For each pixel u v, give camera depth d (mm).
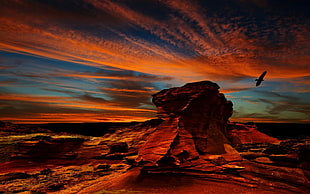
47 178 19297
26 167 24000
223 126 19656
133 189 11617
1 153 29266
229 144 16031
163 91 16922
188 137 14352
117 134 32875
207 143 14883
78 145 30531
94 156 27000
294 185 9914
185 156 13453
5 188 16688
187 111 15117
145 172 13547
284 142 15172
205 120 15805
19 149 28406
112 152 27000
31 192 15445
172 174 12703
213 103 16656
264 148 15516
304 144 12969
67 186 16734
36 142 28812
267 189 9891
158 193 10641
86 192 13484
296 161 11578
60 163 25469
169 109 15883
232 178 11320
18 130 45688
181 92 15945
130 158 15445
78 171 21641
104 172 20609
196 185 11133
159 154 13219
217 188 10555
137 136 29922
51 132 48062
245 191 9938
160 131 15000
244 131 27344
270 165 12039
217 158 13172
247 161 13125
